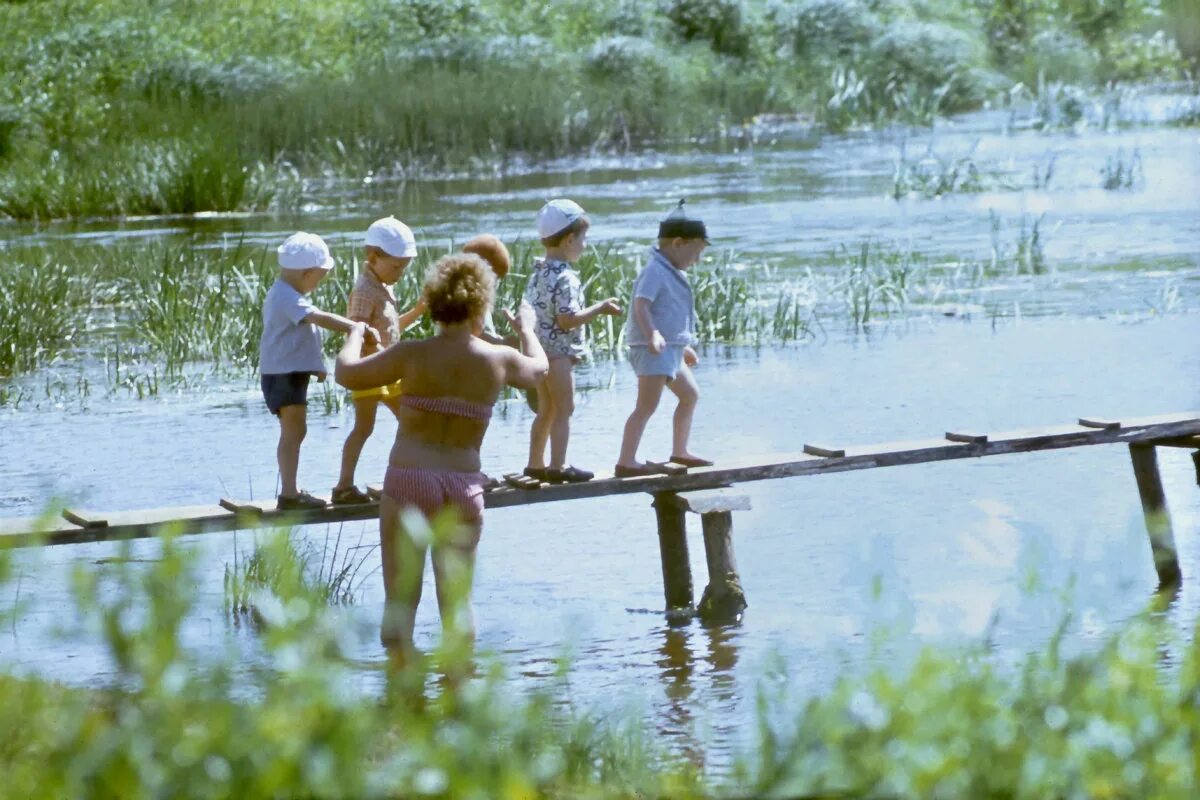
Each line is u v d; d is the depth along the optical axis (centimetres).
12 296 4378
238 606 2072
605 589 2275
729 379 3691
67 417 3497
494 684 996
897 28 10481
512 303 4038
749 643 1970
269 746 879
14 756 932
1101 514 2508
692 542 2516
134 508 2753
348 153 8062
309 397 3681
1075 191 6356
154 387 3766
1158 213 5753
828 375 3684
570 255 2202
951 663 1102
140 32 9306
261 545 2052
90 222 6775
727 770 1359
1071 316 4200
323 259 2120
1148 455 2447
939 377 3600
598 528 2594
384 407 3572
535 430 2225
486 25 10156
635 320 2244
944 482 2736
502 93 8625
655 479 2238
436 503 1848
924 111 9356
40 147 7994
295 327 2112
